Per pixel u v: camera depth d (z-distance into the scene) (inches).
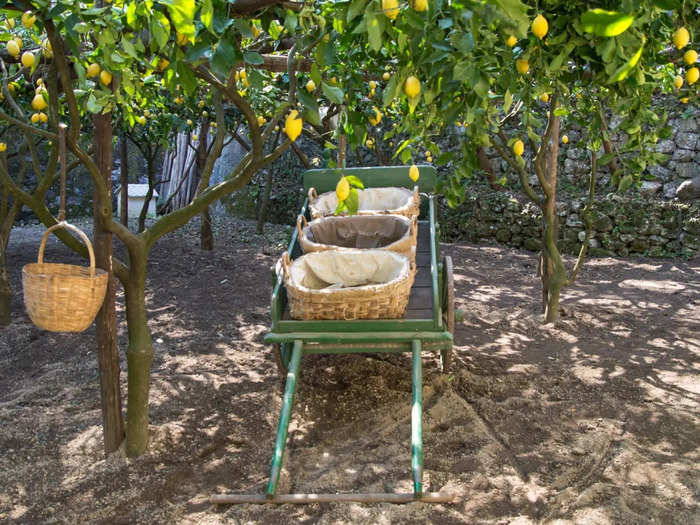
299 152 320.8
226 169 486.9
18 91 163.9
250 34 68.2
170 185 489.1
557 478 112.0
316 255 138.7
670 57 137.7
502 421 136.0
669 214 323.6
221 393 151.6
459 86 69.0
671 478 111.0
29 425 132.4
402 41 64.7
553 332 198.7
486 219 374.0
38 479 112.7
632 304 233.3
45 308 88.4
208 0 58.2
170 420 136.6
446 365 155.9
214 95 137.3
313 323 123.8
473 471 113.7
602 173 351.9
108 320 116.5
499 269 307.1
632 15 45.9
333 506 102.1
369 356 174.1
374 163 413.7
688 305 231.5
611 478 111.3
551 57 80.0
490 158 376.8
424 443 124.9
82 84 79.1
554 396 148.6
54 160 104.0
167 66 86.0
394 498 103.1
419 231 180.2
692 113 303.7
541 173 193.9
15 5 75.4
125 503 105.0
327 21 80.0
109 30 72.3
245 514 100.8
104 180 105.6
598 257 335.3
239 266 304.8
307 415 139.8
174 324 212.5
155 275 283.0
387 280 135.3
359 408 142.7
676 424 133.4
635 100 83.0
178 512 102.8
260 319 220.4
